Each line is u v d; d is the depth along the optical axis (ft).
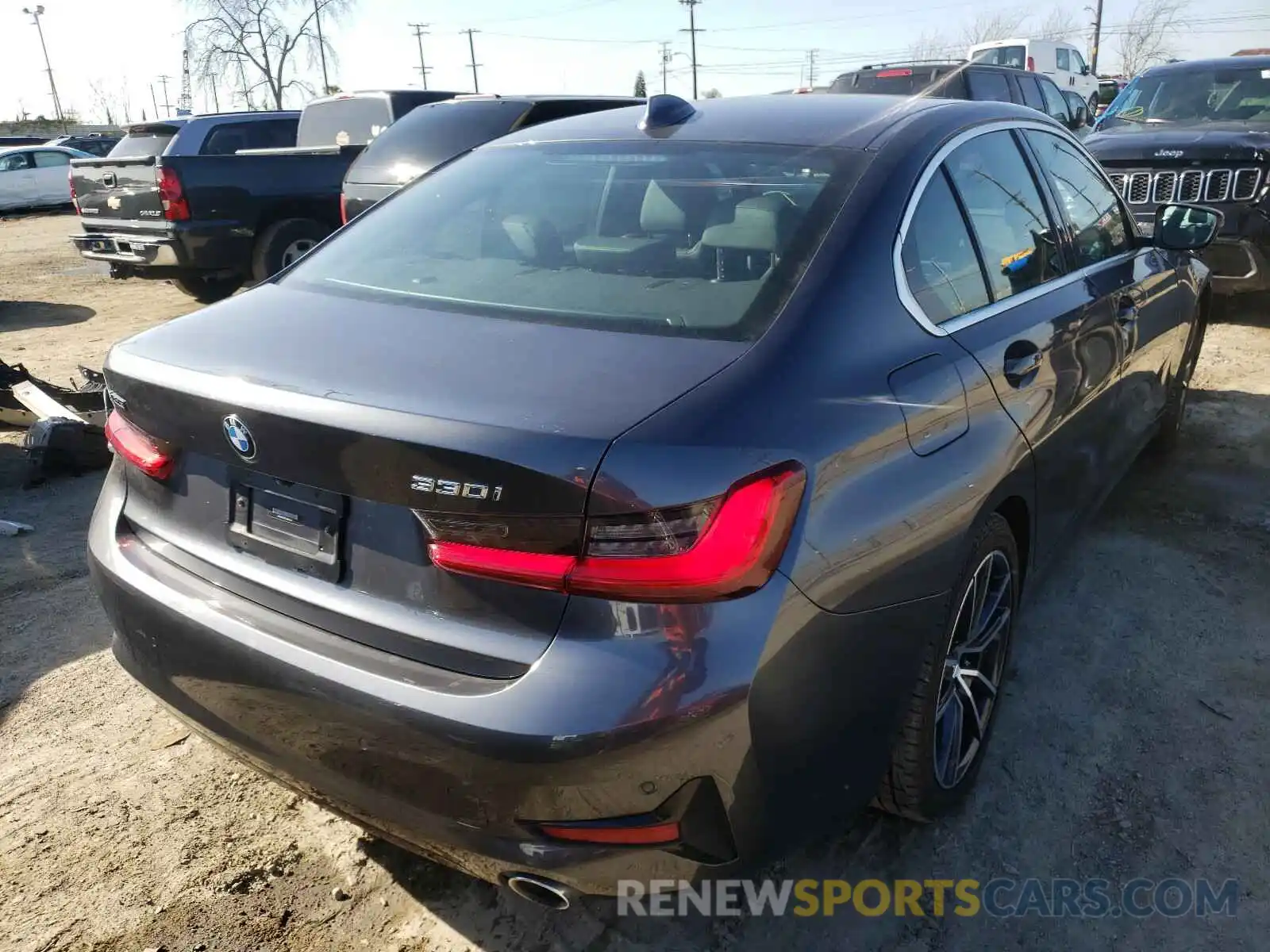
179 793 8.82
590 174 8.64
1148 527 13.51
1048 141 10.71
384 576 5.88
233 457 6.32
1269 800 8.49
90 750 9.41
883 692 6.55
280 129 36.55
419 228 8.73
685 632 5.30
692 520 5.26
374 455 5.61
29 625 11.64
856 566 6.05
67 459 16.17
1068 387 9.16
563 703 5.23
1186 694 9.91
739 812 5.70
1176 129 25.05
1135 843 8.07
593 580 5.24
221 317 7.54
